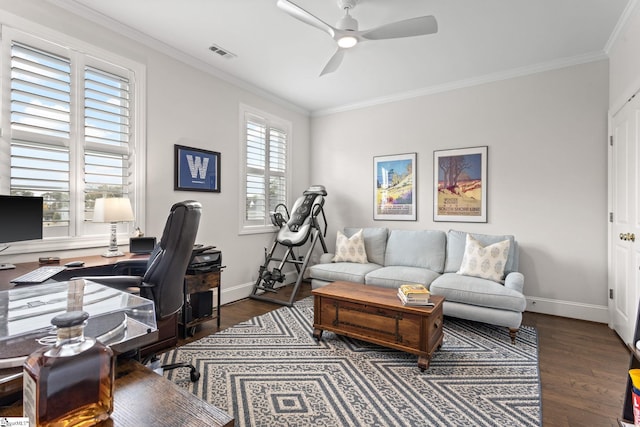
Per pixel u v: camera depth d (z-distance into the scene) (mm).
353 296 2695
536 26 2787
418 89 4293
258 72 3789
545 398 1986
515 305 2756
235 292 4031
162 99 3182
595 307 3332
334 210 5090
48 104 2434
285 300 4027
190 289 2896
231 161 3959
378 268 3832
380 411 1854
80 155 2602
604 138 3279
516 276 2996
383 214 4648
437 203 4219
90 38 2646
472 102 3982
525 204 3684
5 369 707
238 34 2971
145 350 2457
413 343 2375
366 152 4797
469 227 4008
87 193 2652
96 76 2707
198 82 3535
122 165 2883
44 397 547
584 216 3389
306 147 5250
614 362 2449
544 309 3572
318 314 2838
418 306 2424
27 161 2328
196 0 2486
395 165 4539
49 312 979
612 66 3137
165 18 2727
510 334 2820
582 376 2244
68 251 2529
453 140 4109
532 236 3648
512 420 1776
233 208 4004
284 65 3604
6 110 2229
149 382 738
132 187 2941
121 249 2852
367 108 4785
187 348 2660
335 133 5082
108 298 1074
